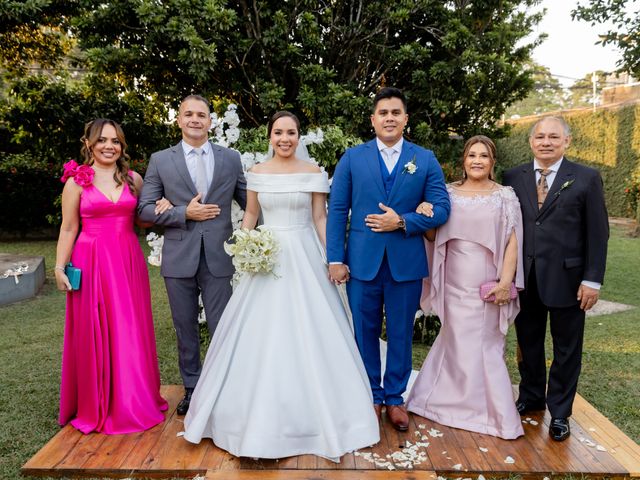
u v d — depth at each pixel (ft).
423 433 9.16
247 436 8.01
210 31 15.06
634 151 43.62
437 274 9.66
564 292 8.82
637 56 20.22
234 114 13.05
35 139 27.94
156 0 15.07
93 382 9.20
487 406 9.26
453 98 16.98
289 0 16.25
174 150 9.86
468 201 9.33
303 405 8.26
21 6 22.17
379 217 8.83
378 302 9.44
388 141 9.21
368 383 9.13
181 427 9.34
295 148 9.46
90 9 16.62
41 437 9.31
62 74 30.42
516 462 8.22
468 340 9.37
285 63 16.63
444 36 16.21
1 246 31.17
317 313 8.85
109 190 9.52
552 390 9.23
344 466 8.00
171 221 9.46
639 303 20.35
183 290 9.83
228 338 8.85
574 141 49.16
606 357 13.96
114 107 26.55
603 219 8.68
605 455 8.47
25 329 16.03
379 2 16.35
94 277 9.28
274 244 8.78
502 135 18.98
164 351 14.14
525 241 9.11
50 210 34.50
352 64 17.80
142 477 7.93
